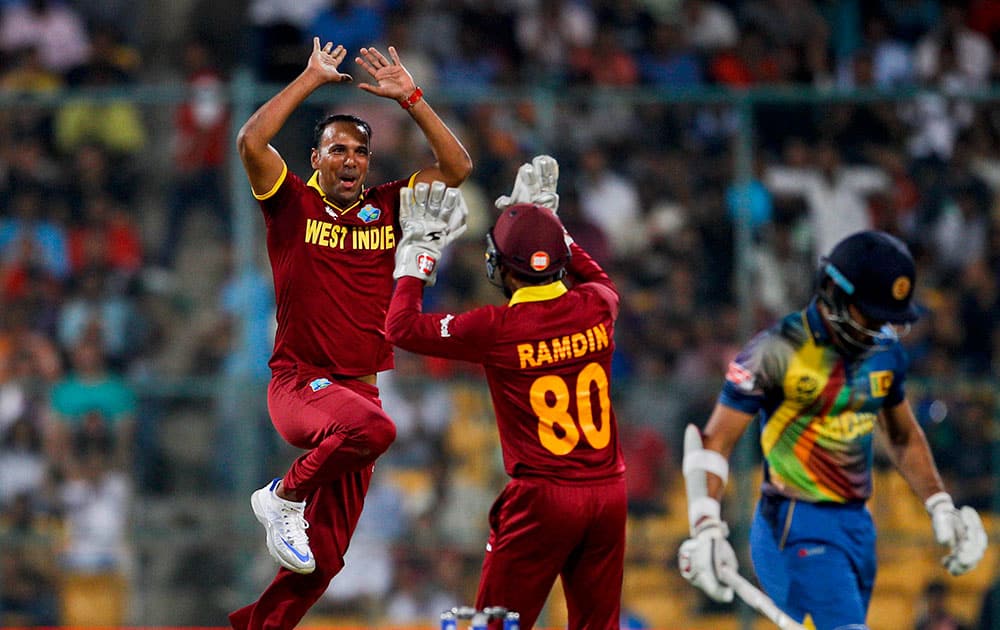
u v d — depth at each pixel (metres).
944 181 41.41
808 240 40.53
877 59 54.38
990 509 38.88
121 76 50.84
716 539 22.64
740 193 40.31
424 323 22.27
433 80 50.19
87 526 38.38
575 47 51.34
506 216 22.84
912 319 22.31
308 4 51.88
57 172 41.12
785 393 22.81
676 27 52.81
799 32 54.34
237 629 24.22
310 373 23.16
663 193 40.56
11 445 38.50
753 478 38.25
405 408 38.28
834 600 22.41
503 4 52.69
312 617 38.19
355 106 40.38
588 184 40.53
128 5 53.25
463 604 38.16
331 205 23.23
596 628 23.31
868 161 41.00
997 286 41.47
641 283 40.47
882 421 24.16
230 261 39.94
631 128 40.53
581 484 22.50
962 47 54.62
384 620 38.09
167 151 40.56
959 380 39.06
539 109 40.38
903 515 38.31
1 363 40.03
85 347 40.06
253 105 40.28
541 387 22.45
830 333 22.58
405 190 22.91
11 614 38.25
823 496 22.84
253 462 38.53
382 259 23.52
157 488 38.50
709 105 40.50
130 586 38.41
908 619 38.44
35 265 40.75
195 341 39.69
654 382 38.62
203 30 51.34
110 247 40.62
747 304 40.09
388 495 38.22
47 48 53.56
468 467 38.25
